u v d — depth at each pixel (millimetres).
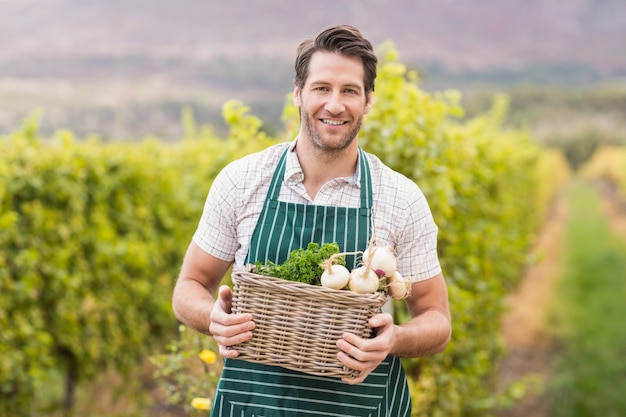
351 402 2385
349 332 2184
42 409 5984
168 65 80312
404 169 4141
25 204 5344
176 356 3451
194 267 2557
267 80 79375
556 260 15289
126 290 6531
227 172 2521
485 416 5773
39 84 67812
